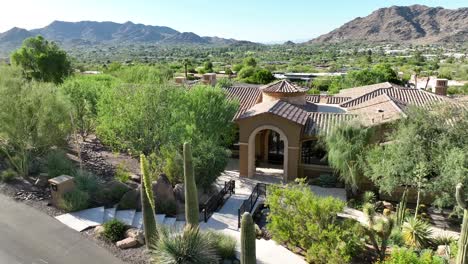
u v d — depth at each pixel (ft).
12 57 186.19
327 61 599.98
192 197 43.21
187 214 43.86
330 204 50.57
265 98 104.99
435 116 67.41
